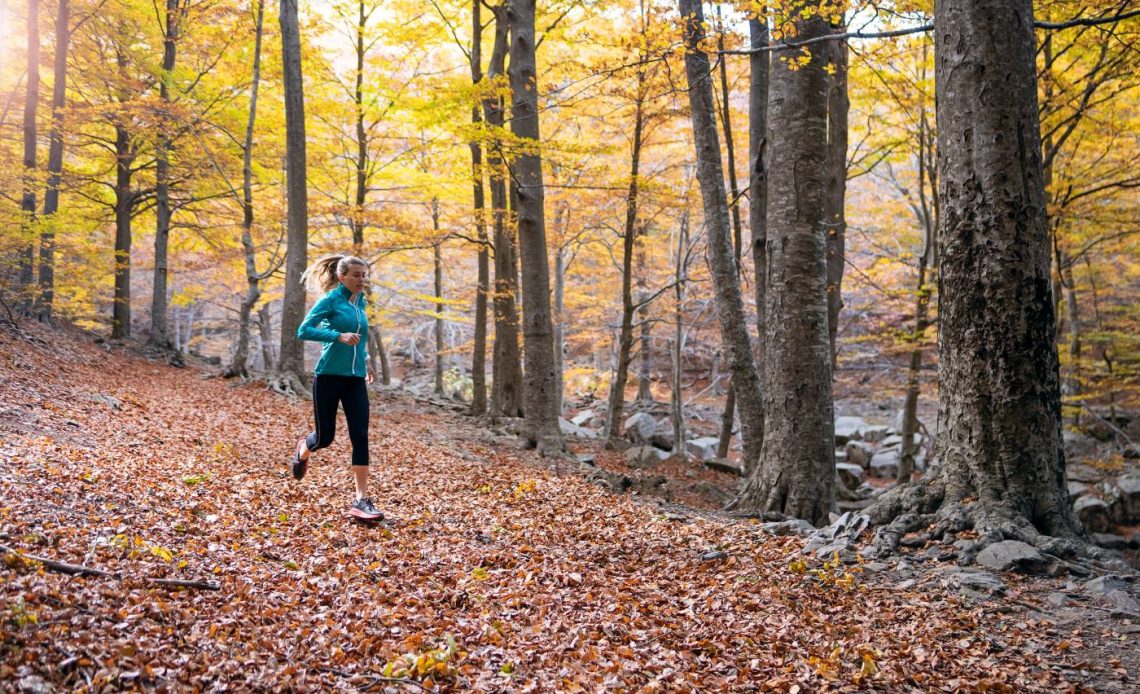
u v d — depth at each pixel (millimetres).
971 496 5516
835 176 12141
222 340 39062
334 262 5473
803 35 8062
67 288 17531
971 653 3785
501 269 15625
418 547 5020
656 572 5066
